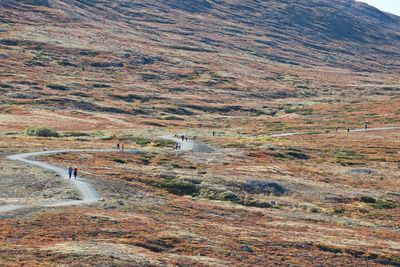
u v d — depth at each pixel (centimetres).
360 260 6575
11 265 4253
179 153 15812
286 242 6844
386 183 13650
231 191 11175
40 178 9962
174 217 7731
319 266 6000
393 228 9700
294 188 12056
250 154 16562
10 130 19488
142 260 4841
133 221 6738
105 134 19738
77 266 4450
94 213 6962
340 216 10344
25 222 6150
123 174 11212
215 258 5488
